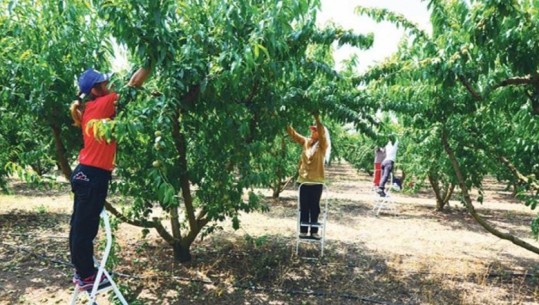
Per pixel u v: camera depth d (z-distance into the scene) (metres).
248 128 4.60
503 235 5.15
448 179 9.55
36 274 5.39
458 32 3.90
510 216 10.60
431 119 5.07
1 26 4.56
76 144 5.29
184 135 4.94
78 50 4.73
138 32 3.59
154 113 3.76
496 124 5.39
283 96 4.76
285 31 3.53
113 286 3.43
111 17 3.53
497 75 4.10
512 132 5.28
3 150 6.43
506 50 3.52
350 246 7.00
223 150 4.83
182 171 4.94
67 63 4.74
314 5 3.72
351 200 12.64
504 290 5.23
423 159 9.83
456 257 6.57
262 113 4.90
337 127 11.18
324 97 4.82
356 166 20.47
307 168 6.43
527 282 5.54
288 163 11.13
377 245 7.15
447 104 4.80
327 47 4.81
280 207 10.48
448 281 5.50
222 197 4.99
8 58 4.61
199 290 4.97
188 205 5.40
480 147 5.49
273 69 3.95
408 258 6.43
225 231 7.64
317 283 5.30
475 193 16.03
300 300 4.81
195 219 5.61
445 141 5.31
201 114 4.58
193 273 5.47
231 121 4.50
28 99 4.73
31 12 4.50
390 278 5.53
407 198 13.80
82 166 3.39
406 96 4.84
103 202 3.45
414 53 4.60
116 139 3.29
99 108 3.43
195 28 4.04
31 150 6.20
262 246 6.69
